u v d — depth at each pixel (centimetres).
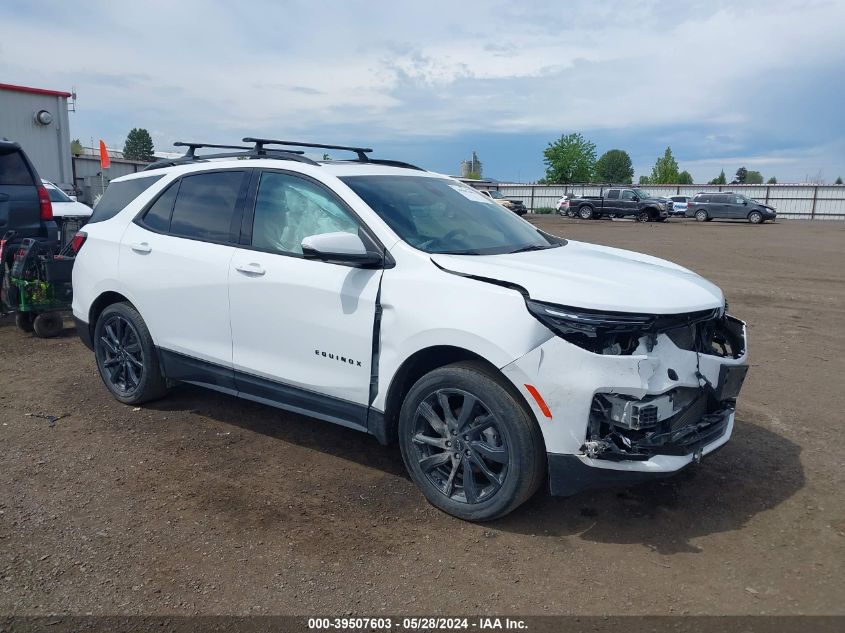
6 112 2105
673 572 326
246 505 386
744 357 388
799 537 358
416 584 315
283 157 458
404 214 413
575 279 348
